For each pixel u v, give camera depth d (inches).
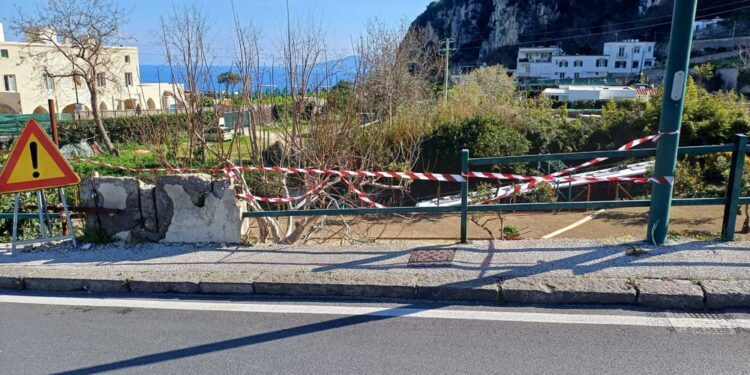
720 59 3016.7
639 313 147.2
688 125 832.9
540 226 572.4
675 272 162.6
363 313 155.1
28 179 208.2
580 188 796.6
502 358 126.3
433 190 786.2
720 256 174.2
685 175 626.5
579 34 4210.1
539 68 3698.3
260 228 300.4
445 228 564.1
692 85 891.4
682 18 168.2
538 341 134.1
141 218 222.2
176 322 154.4
